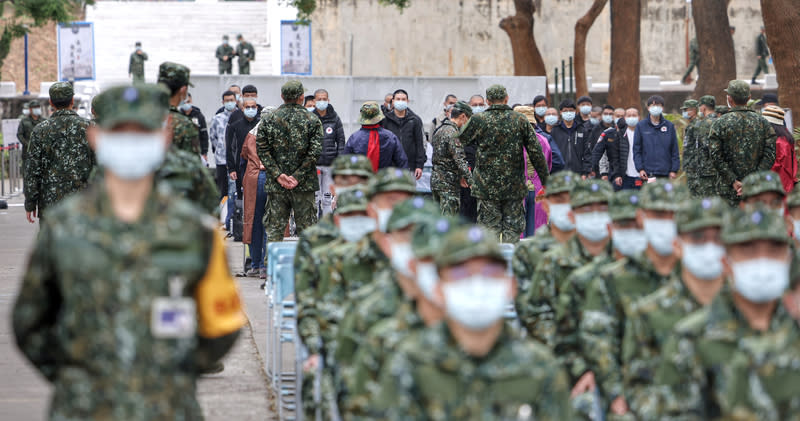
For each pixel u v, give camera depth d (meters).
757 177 15.05
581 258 12.07
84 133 20.34
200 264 7.54
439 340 7.20
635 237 10.55
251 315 22.89
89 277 7.32
